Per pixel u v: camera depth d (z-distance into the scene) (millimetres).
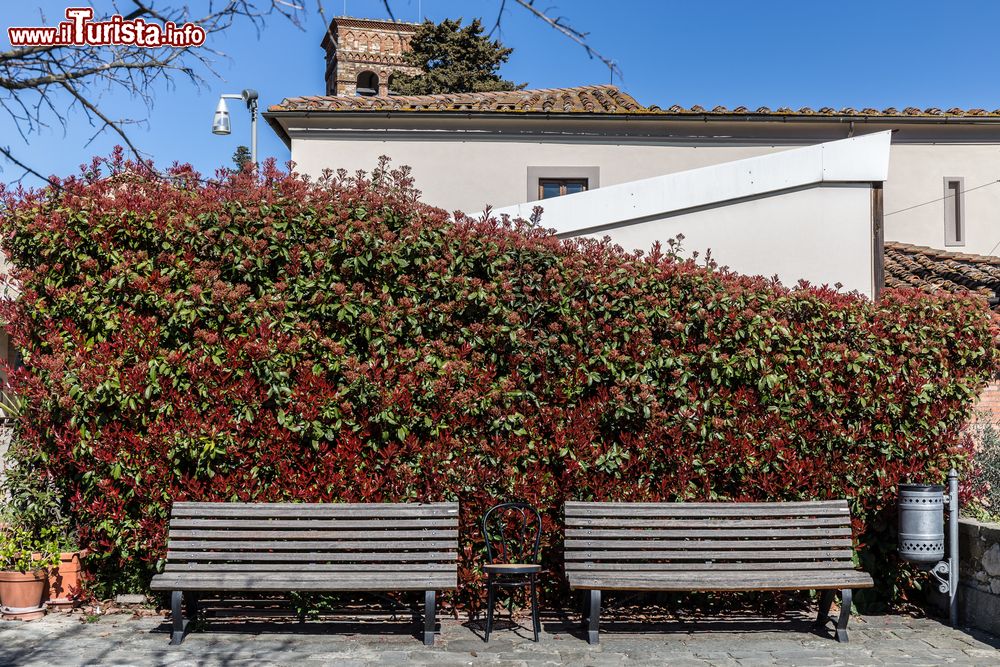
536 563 7410
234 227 7492
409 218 7676
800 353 7762
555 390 7641
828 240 9688
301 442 7469
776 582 6953
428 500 7434
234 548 7074
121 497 7414
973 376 7926
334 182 7812
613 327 7617
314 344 7457
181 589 6773
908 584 8016
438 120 15516
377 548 7145
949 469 7855
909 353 7824
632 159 15852
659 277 7715
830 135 16312
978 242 17312
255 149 15297
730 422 7668
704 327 7637
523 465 7668
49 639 6863
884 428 7805
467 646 6867
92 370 7188
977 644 6973
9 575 7418
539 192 15875
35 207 7562
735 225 9734
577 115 15438
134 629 7176
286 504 7176
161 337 7402
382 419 7359
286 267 7461
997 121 16906
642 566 7234
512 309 7668
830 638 7168
